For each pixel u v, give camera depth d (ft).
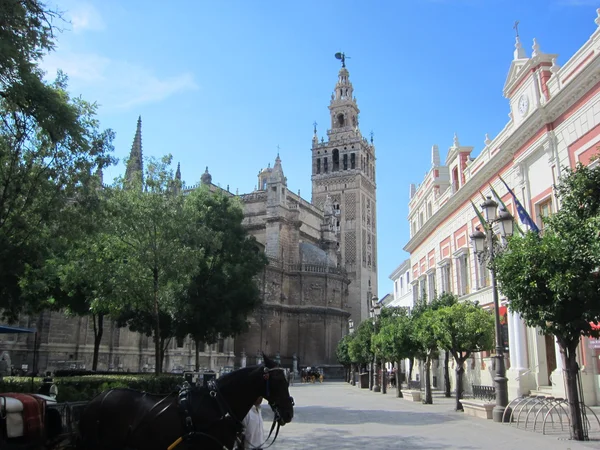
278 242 279.69
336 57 449.06
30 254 59.57
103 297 87.56
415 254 180.45
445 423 66.13
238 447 26.68
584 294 45.60
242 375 26.45
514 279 50.44
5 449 26.86
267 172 367.66
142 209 84.94
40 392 42.01
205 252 115.75
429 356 100.83
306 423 68.18
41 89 49.21
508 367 102.42
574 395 49.73
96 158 63.41
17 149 56.34
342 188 400.88
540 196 89.97
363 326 180.24
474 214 121.39
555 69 87.51
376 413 81.71
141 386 64.44
